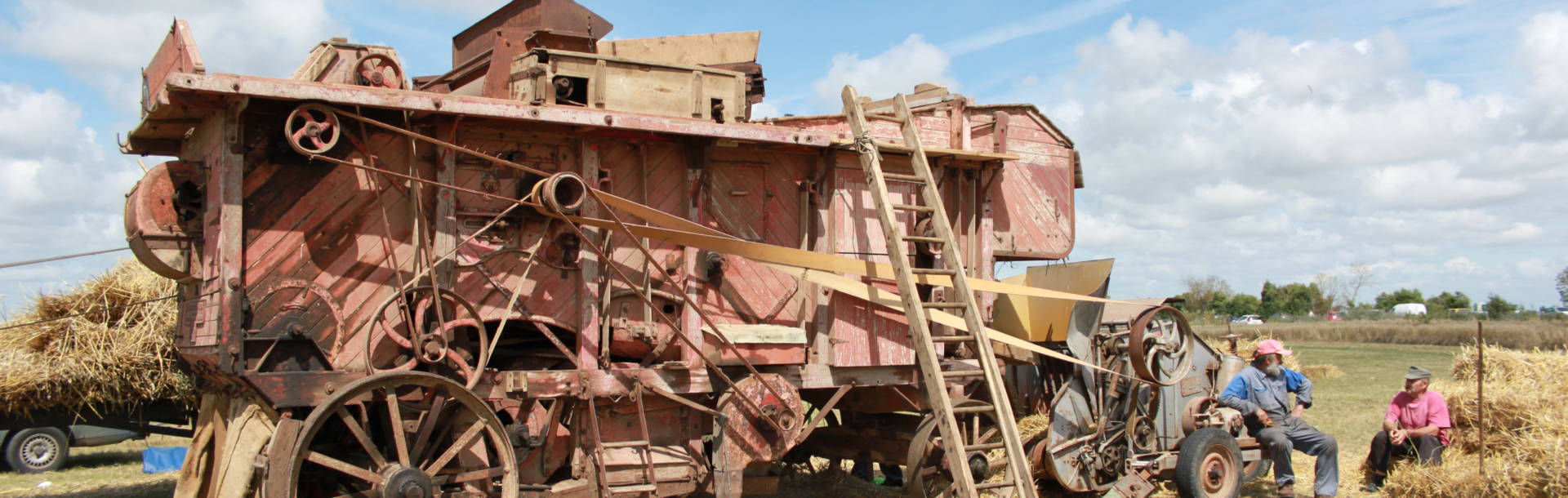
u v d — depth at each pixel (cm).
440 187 558
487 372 552
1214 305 5753
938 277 664
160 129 598
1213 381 810
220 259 492
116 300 790
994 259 824
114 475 912
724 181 669
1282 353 750
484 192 549
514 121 573
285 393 498
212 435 596
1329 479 723
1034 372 869
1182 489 709
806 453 822
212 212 532
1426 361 1916
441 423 554
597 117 570
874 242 713
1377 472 764
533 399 589
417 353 519
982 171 782
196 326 553
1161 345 710
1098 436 713
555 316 593
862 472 869
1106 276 729
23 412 736
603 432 611
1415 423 752
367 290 543
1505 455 705
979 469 683
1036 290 695
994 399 601
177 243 557
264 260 512
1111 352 737
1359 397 1271
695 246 593
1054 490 745
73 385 736
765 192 685
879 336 696
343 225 538
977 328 621
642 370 601
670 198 636
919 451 681
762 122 746
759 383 623
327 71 579
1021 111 863
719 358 626
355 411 566
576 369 591
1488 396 777
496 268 577
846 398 798
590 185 605
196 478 591
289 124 488
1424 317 3875
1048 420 763
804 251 629
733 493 611
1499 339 2434
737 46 812
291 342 513
